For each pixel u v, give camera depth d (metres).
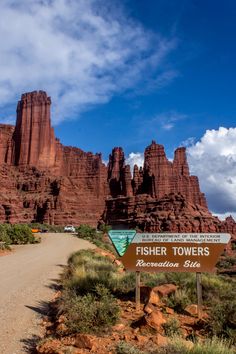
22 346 7.82
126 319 9.44
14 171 180.88
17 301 11.77
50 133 193.12
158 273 16.75
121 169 191.38
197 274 10.96
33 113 194.12
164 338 7.58
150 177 181.12
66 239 57.53
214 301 11.56
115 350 6.95
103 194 184.00
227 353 6.54
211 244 11.11
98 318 8.27
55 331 8.39
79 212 160.50
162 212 128.25
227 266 52.62
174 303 10.88
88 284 12.26
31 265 21.11
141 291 12.20
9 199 146.88
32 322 9.60
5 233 40.97
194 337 7.89
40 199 152.38
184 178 184.75
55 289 14.20
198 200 183.62
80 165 194.75
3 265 20.34
